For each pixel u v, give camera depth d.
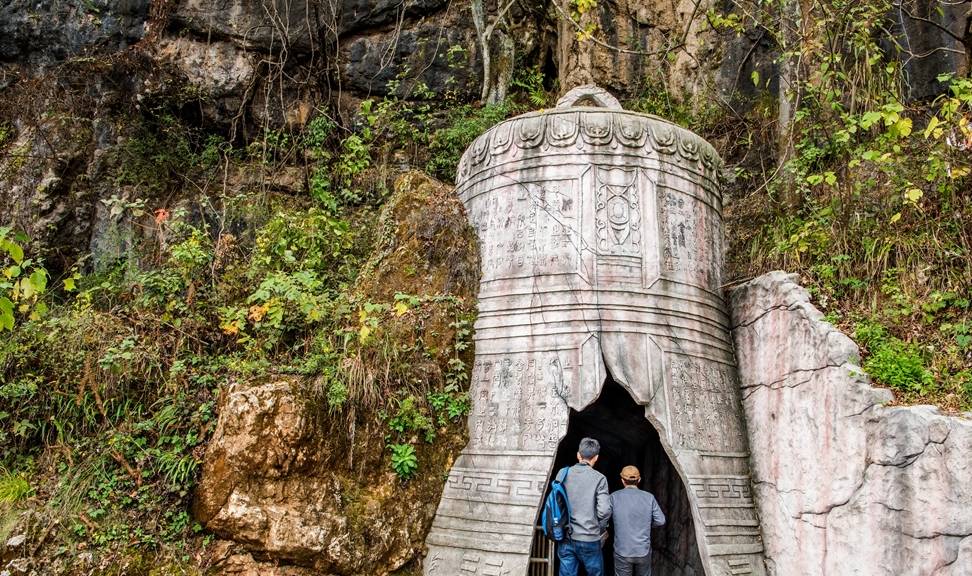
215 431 6.89
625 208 7.98
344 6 12.35
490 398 7.57
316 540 6.51
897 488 6.17
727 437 7.69
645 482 9.52
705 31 12.54
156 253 10.44
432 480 7.33
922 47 10.18
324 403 7.06
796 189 9.68
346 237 10.09
